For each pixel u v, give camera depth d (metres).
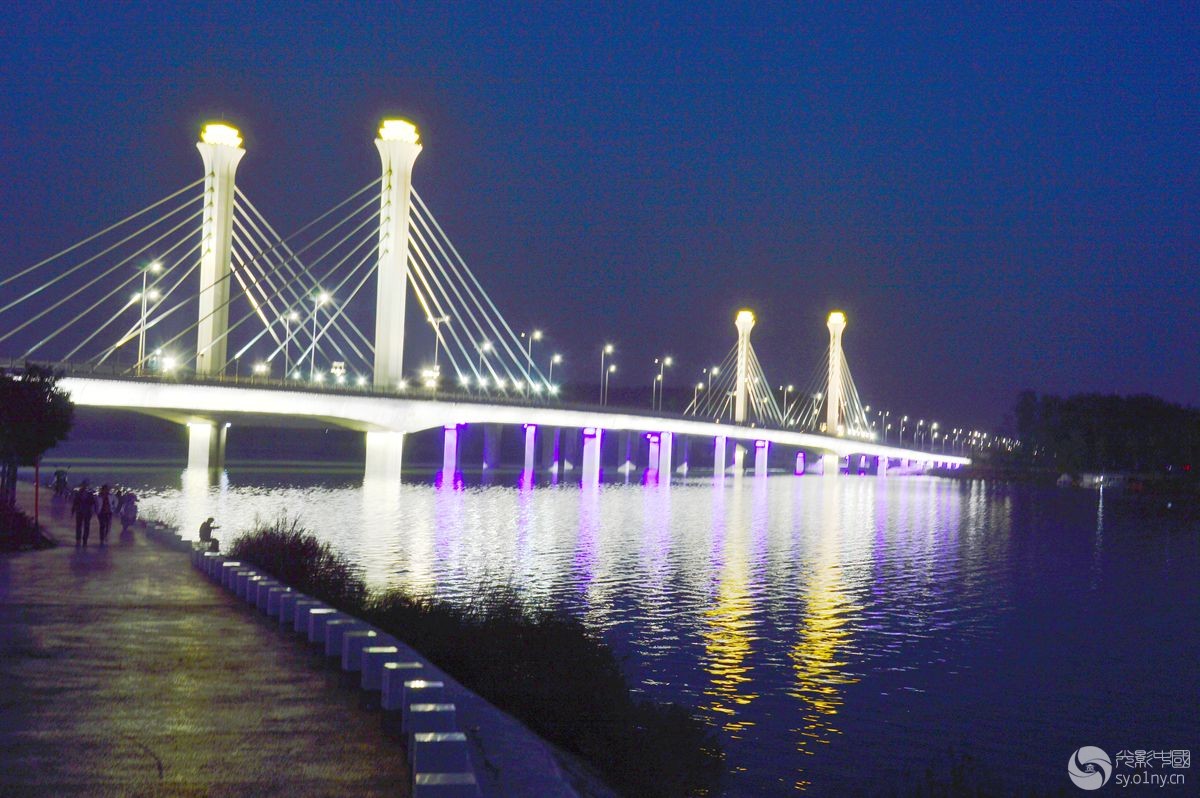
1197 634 43.47
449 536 72.12
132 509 44.97
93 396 96.44
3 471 51.19
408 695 13.36
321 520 80.75
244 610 23.69
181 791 11.17
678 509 109.44
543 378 171.88
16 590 26.27
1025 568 67.69
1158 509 147.38
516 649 19.28
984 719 29.11
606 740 16.25
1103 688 33.19
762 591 51.12
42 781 11.38
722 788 18.72
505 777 11.52
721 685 31.28
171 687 15.84
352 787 11.40
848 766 24.14
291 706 14.82
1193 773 25.09
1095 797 23.22
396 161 129.88
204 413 131.88
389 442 129.88
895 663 35.66
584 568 57.31
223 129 127.12
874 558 69.56
